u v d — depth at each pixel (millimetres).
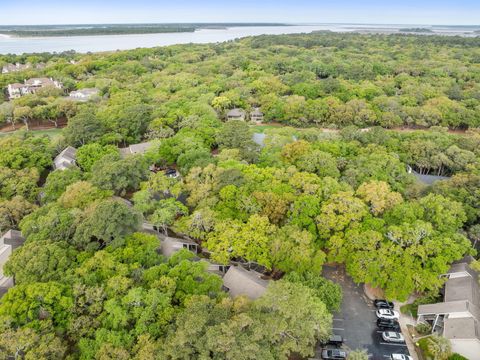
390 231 44500
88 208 48469
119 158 67688
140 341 30922
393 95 120375
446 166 70812
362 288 45375
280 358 30688
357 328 39875
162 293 35438
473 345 34719
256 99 114125
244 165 60750
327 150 69125
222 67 161625
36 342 30844
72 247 42781
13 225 53812
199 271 38688
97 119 85562
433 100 106125
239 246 43250
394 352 37250
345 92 116938
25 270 38594
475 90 119125
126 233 44312
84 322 33625
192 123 86625
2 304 34969
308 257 41781
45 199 58031
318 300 35594
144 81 141875
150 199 55406
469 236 49625
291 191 53031
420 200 50906
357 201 48156
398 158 69250
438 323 39375
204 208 49844
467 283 41031
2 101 120500
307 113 101812
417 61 174500
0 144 72938
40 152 71875
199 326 29328
